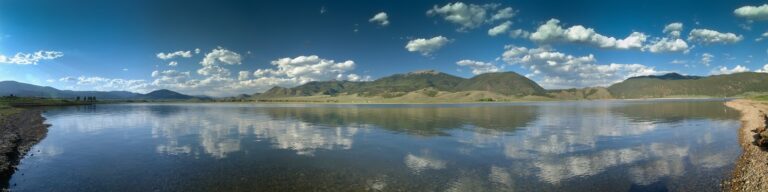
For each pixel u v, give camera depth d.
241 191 23.17
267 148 39.00
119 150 38.09
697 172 26.34
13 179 26.28
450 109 136.88
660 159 31.28
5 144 38.34
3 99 173.00
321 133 52.47
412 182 25.11
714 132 49.47
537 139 44.75
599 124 64.25
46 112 118.62
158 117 91.38
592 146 38.94
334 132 53.72
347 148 38.91
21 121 74.44
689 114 90.19
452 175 26.91
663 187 23.00
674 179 24.67
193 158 33.50
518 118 81.06
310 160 32.50
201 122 73.56
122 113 113.50
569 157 32.94
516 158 32.75
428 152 36.22
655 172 26.67
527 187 23.70
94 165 30.62
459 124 66.06
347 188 23.80
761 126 47.81
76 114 106.38
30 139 46.75
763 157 28.56
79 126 65.25
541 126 61.12
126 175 27.19
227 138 47.19
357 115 96.81
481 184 24.47
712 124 61.44
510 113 103.25
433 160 32.25
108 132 55.06
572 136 47.41
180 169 29.03
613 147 38.12
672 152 34.62
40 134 52.66
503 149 37.59
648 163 29.77
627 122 68.19
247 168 29.31
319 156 34.38
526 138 45.75
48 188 24.08
